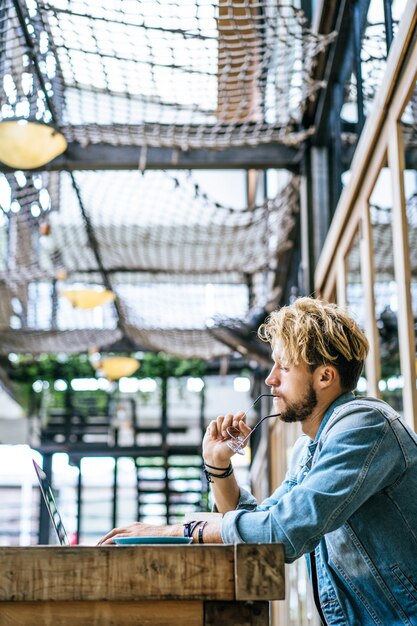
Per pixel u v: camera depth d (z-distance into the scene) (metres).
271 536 1.56
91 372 10.50
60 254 6.80
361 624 1.69
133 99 4.53
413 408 2.86
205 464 1.99
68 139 5.21
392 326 5.59
